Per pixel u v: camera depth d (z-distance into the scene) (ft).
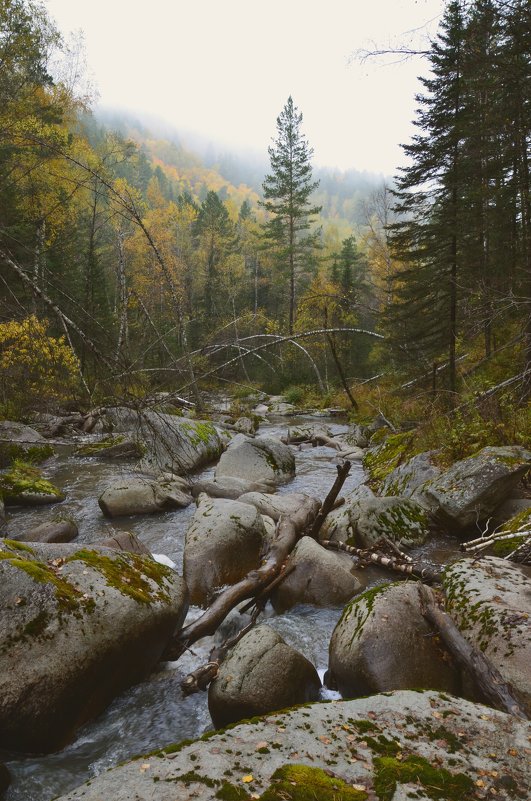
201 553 19.56
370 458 39.88
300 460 43.52
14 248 16.12
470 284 47.24
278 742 7.76
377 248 131.54
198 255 166.61
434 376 49.26
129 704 12.76
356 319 110.42
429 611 13.23
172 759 7.36
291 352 98.07
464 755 7.60
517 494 24.63
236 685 11.69
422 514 23.50
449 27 45.16
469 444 28.99
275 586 18.37
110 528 26.03
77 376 18.74
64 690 10.85
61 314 15.14
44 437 43.19
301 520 22.99
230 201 249.75
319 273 181.06
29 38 54.44
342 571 18.51
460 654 11.88
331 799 6.51
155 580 14.53
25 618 11.27
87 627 11.62
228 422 58.49
